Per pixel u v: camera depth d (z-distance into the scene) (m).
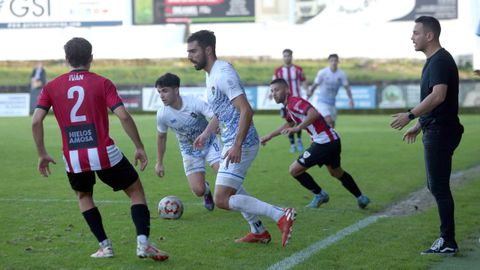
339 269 10.71
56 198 17.55
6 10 65.44
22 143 32.06
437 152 11.56
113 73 63.31
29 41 65.62
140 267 10.82
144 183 20.20
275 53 62.47
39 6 65.19
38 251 11.88
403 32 59.41
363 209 16.06
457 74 11.63
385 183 19.92
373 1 59.94
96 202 16.86
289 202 17.08
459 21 57.16
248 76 60.66
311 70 60.09
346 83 31.62
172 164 24.50
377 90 54.12
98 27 65.00
